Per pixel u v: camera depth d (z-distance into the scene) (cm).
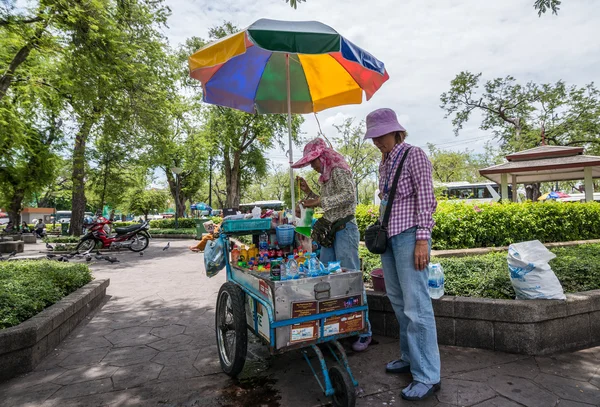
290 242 329
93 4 795
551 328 301
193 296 569
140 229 1230
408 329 250
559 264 421
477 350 310
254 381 275
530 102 2361
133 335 393
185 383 277
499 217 720
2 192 1759
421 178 245
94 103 967
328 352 318
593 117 2214
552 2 497
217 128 2408
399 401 236
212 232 361
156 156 1978
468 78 2417
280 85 450
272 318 228
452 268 437
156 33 1155
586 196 1186
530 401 229
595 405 223
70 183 3253
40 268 531
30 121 1503
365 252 581
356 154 2747
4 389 275
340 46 285
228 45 299
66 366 315
